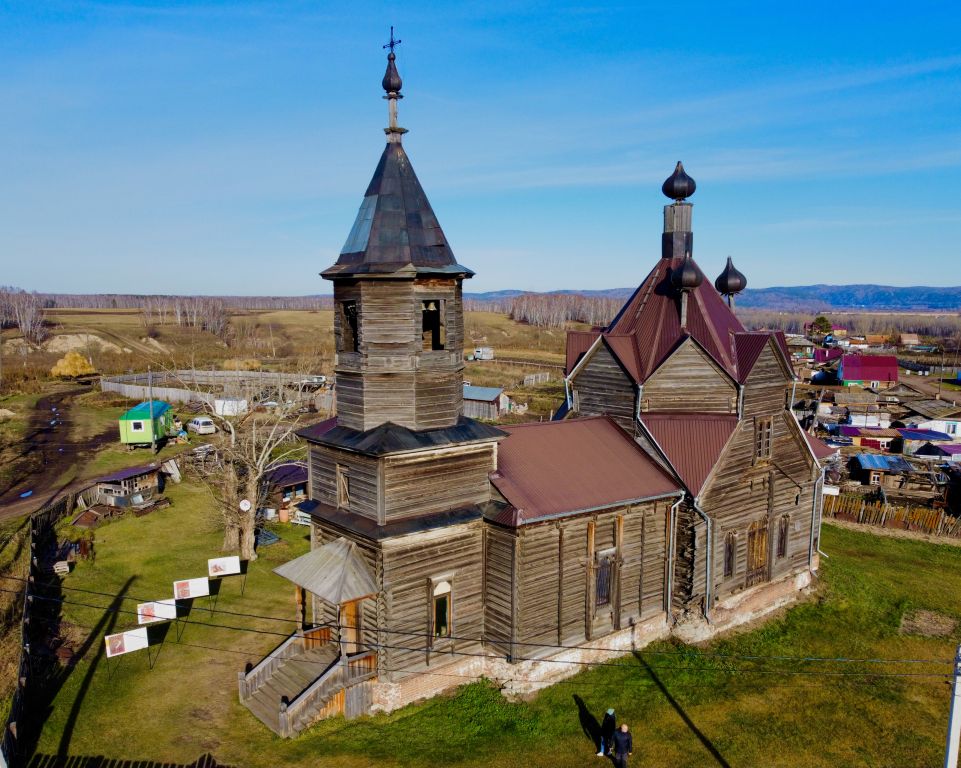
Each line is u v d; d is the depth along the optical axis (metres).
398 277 24.25
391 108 25.66
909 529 48.09
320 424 28.00
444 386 25.80
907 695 27.30
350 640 25.58
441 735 23.58
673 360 31.72
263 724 24.17
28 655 26.64
